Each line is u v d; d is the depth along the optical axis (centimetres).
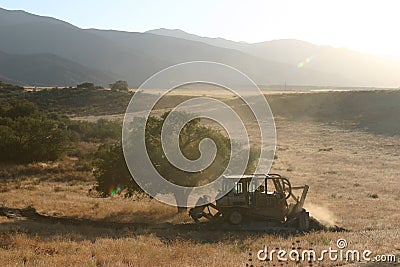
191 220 2023
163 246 1439
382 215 2147
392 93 9538
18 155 4484
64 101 11169
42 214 2125
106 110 10388
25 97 11450
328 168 4188
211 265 1129
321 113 8950
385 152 5306
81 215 2134
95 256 1251
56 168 4100
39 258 1231
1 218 1956
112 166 2325
